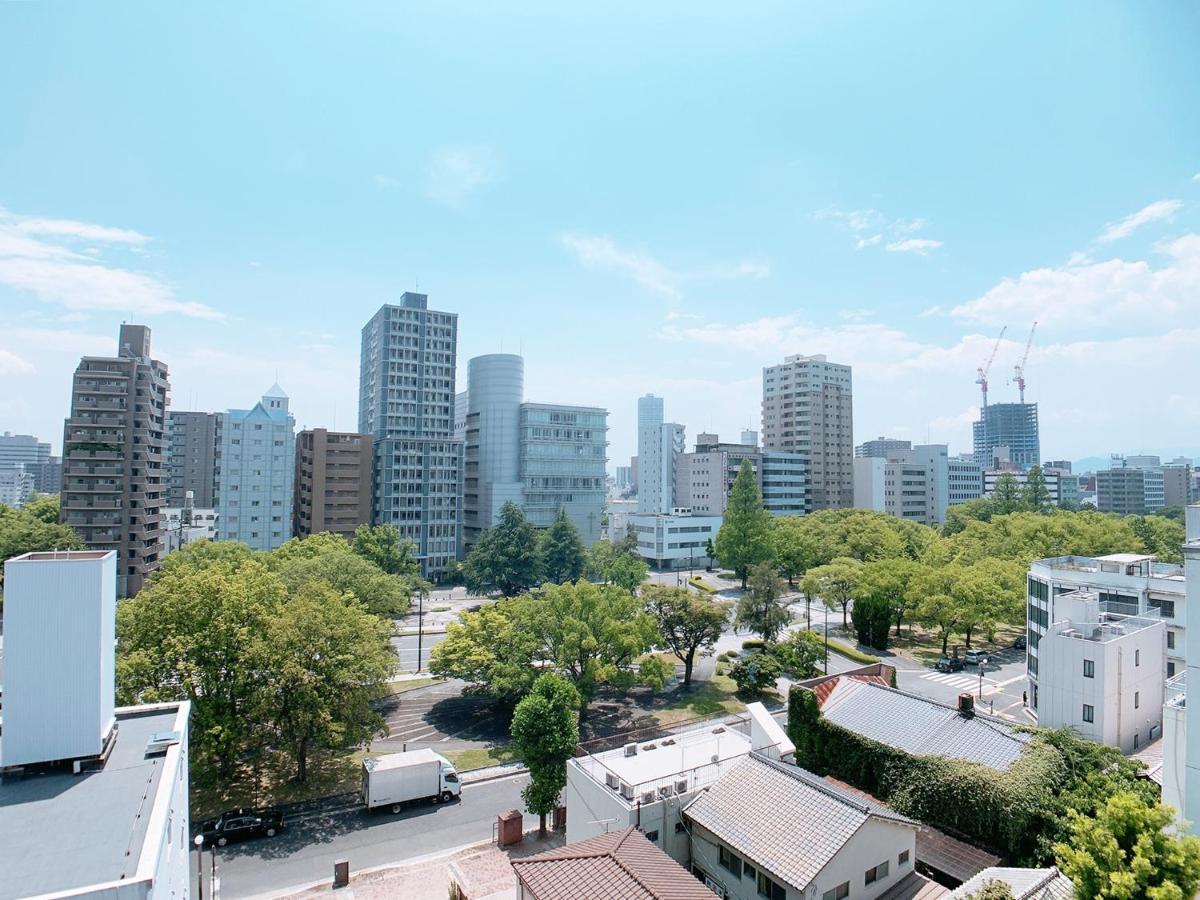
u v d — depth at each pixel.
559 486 137.75
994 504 138.25
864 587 79.31
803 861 23.11
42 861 17.22
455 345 139.88
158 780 21.66
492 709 55.47
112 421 89.62
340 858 33.25
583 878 21.81
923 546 107.25
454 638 53.56
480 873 31.67
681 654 61.69
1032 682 57.50
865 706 34.78
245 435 115.56
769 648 63.19
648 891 20.50
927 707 33.38
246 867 32.25
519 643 51.06
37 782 21.58
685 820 27.56
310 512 113.25
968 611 68.12
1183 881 17.41
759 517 104.25
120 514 89.69
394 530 97.69
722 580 119.19
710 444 168.12
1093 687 38.09
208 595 39.78
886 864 25.03
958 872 25.70
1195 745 26.64
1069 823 22.97
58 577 22.38
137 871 16.11
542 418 136.25
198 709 36.97
